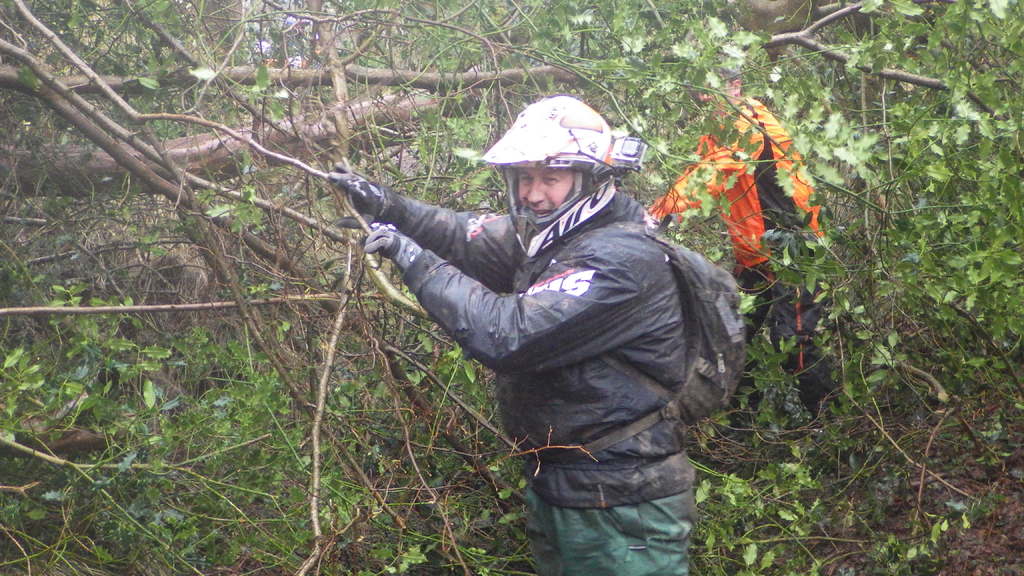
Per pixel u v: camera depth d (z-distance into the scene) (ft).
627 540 8.09
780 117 9.55
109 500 8.93
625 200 8.45
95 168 10.78
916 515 10.46
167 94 11.02
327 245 11.23
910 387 11.75
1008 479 11.48
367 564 9.70
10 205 10.85
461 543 10.61
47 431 8.90
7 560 9.10
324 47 11.14
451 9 11.37
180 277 11.97
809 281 10.22
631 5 10.91
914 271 10.18
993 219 9.52
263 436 9.42
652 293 7.92
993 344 10.86
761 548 11.23
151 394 8.94
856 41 11.10
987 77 9.96
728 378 8.32
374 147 11.23
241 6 11.73
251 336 10.53
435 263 8.09
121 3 10.66
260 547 9.54
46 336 10.43
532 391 8.14
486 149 12.14
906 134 10.28
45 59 10.86
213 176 10.93
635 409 8.00
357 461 10.20
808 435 11.79
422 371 10.12
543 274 8.10
